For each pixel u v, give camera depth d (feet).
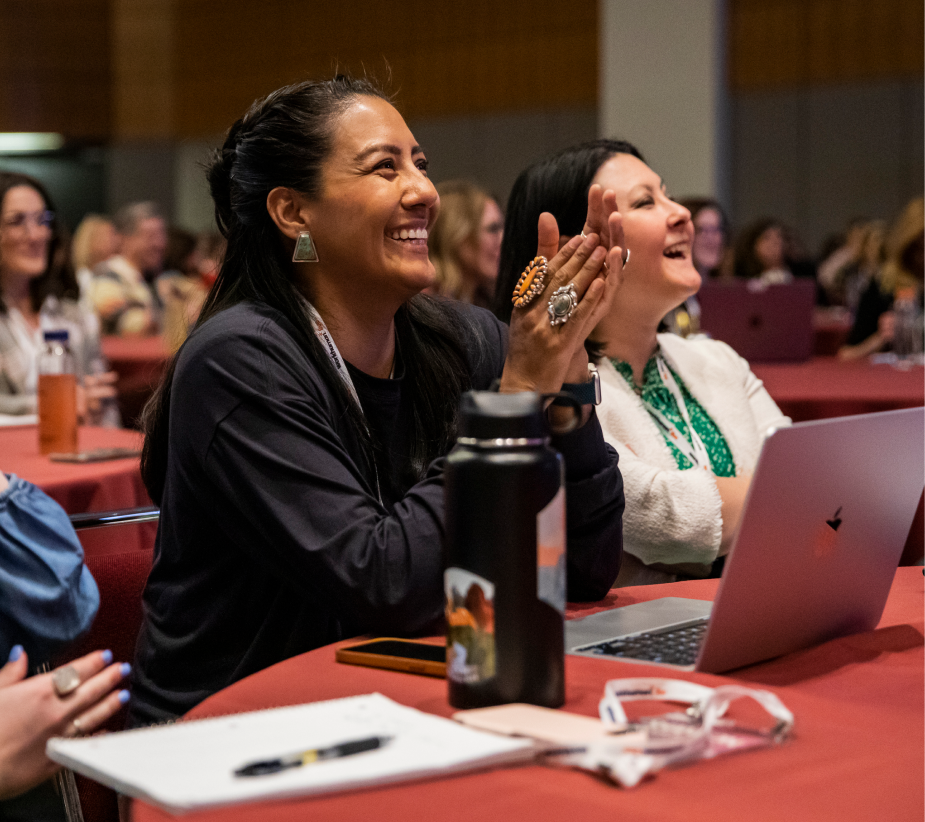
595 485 4.51
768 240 26.94
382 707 2.95
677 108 26.11
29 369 11.76
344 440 4.68
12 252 11.98
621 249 4.21
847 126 32.07
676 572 6.32
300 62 39.75
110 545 7.73
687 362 7.00
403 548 3.95
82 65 42.24
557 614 3.03
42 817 4.50
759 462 3.21
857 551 3.69
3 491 4.37
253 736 2.76
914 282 19.24
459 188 13.79
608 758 2.60
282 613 4.44
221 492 4.32
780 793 2.53
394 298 4.85
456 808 2.43
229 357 4.35
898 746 2.83
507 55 36.50
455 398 5.17
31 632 4.29
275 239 4.87
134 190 42.83
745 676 3.48
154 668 4.61
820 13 32.14
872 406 11.20
